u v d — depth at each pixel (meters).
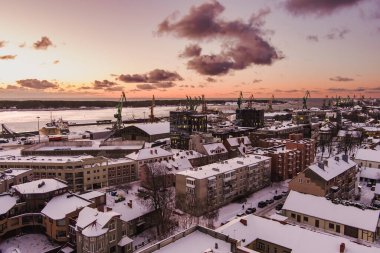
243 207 125.00
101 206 106.00
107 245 85.50
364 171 158.62
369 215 89.81
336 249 67.38
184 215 116.50
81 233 84.88
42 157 160.38
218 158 187.00
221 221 111.75
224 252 59.12
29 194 105.75
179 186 122.94
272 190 147.38
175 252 59.47
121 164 158.50
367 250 65.75
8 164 148.38
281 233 75.81
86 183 148.12
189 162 162.00
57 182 113.75
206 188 118.75
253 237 75.81
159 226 107.50
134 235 103.19
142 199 122.25
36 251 92.75
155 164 147.50
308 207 97.94
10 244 97.25
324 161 127.62
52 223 97.44
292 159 165.62
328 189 118.06
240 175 136.00
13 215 103.50
